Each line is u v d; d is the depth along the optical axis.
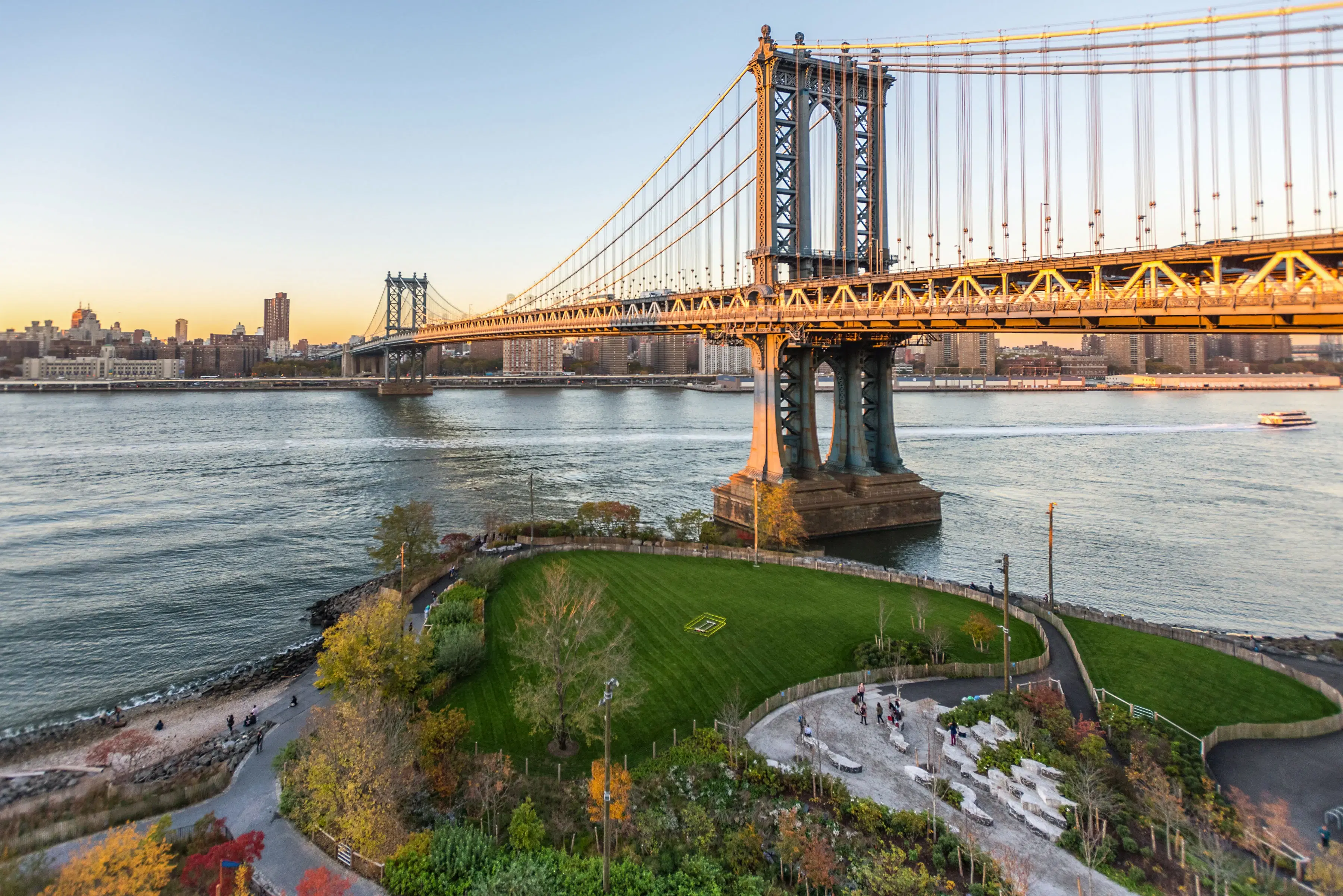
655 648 44.25
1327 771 31.14
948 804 28.83
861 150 89.69
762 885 24.28
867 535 84.75
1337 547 80.06
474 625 45.94
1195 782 29.77
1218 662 41.12
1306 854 25.66
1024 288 57.38
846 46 75.12
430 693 38.50
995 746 32.25
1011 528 88.44
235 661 50.56
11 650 51.72
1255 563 74.31
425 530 58.72
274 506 96.69
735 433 189.50
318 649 51.62
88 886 21.36
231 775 33.03
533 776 31.94
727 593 53.59
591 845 26.91
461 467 129.88
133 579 66.75
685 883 24.39
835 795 28.92
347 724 29.14
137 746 38.47
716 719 35.56
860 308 65.94
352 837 26.11
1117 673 39.72
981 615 47.28
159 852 23.12
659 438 176.12
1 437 168.62
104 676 48.09
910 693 38.25
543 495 104.94
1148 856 25.62
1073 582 68.50
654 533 73.25
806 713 36.38
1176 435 181.25
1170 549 79.19
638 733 35.47
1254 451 153.00
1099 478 121.88
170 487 108.50
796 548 71.75
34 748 39.25
